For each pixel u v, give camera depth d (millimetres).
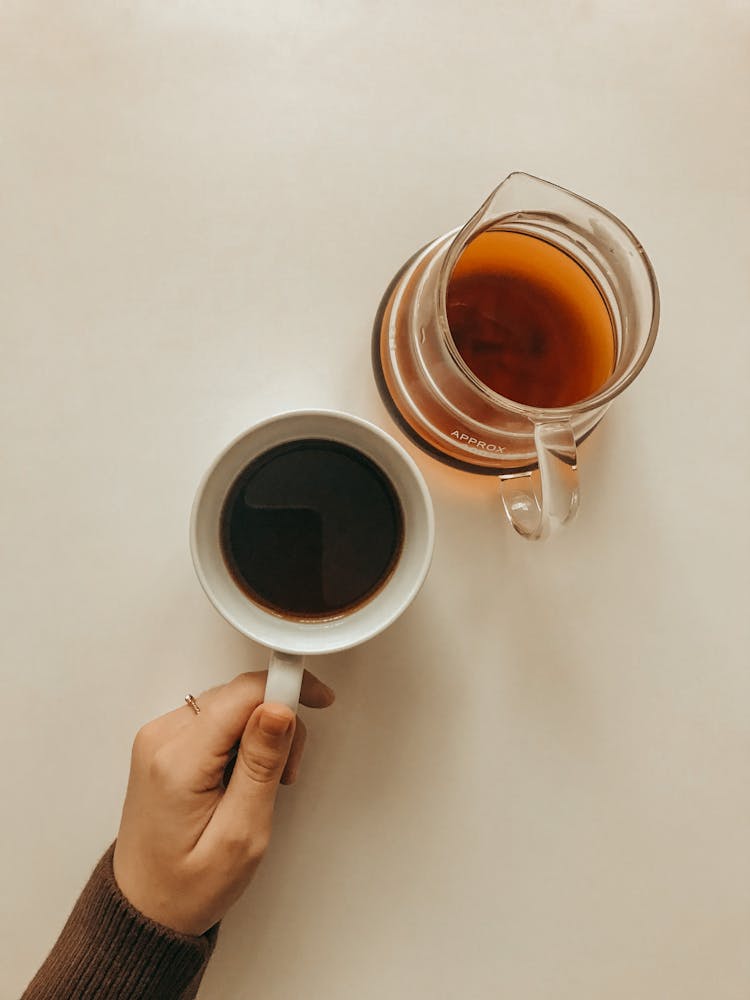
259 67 321
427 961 317
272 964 312
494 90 328
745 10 334
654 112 333
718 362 331
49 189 317
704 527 329
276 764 262
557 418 247
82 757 312
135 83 319
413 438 310
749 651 330
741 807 329
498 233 271
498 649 321
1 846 310
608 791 324
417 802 319
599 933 323
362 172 323
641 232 331
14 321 315
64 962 268
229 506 286
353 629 277
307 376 318
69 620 313
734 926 327
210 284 318
